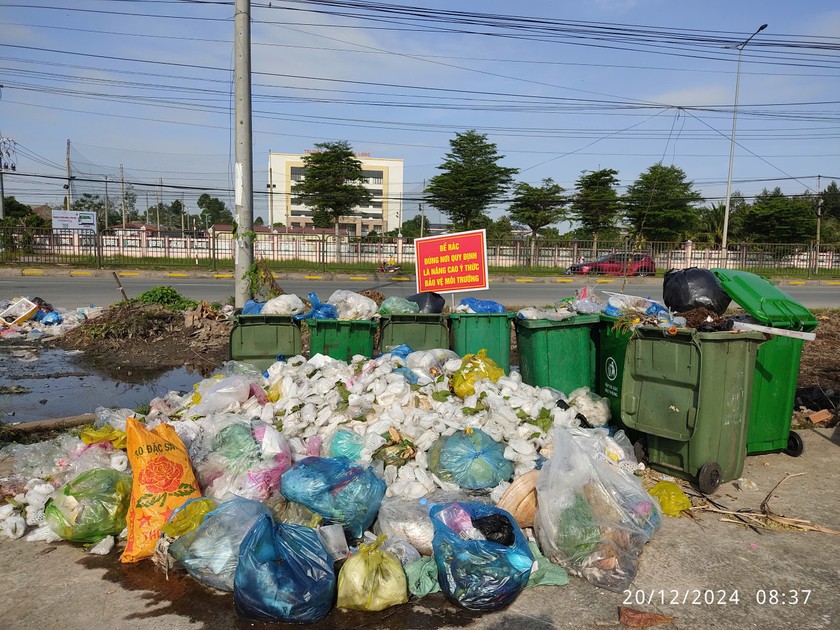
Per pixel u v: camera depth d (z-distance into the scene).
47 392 7.72
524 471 4.38
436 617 3.21
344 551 3.56
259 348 6.84
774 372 5.36
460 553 3.29
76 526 3.80
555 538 3.69
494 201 44.50
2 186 39.66
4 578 3.50
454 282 7.53
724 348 4.73
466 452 4.33
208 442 4.38
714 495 4.75
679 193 43.41
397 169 101.50
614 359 5.90
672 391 4.87
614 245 35.09
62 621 3.11
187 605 3.26
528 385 5.93
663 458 5.05
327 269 29.73
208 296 17.05
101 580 3.49
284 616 3.05
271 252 32.84
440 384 5.51
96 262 28.67
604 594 3.44
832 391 7.50
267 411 5.05
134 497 3.80
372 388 5.18
